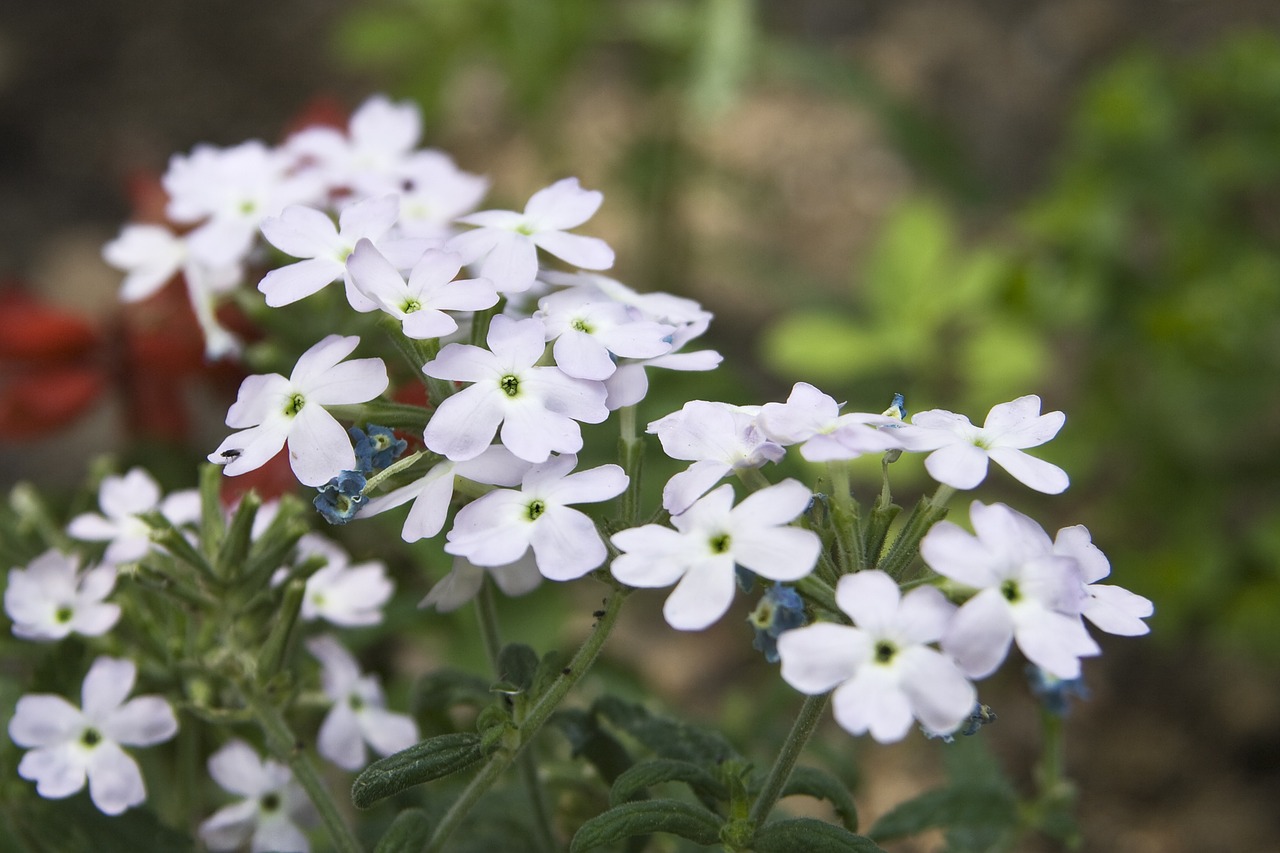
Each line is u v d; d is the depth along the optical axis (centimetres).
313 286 27
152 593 31
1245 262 50
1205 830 49
